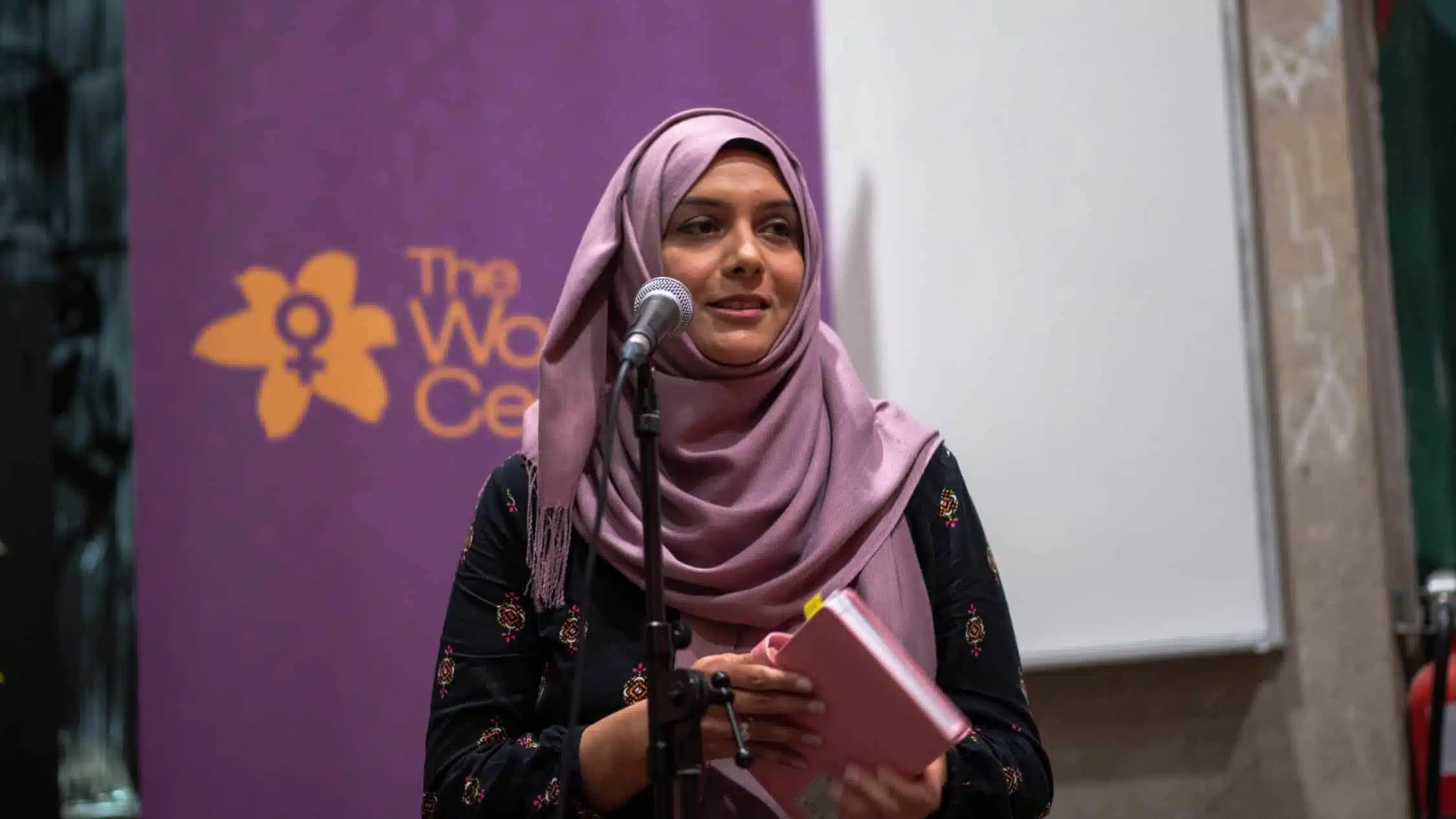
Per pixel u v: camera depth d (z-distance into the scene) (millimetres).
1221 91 7438
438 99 6770
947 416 7152
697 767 3844
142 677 6254
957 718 3850
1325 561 7508
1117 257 7312
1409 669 7559
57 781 5988
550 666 4656
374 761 6465
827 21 7223
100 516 6816
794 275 4863
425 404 6656
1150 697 7402
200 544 6355
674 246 4820
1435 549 7594
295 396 6512
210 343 6438
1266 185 7578
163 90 6480
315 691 6426
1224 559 7293
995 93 7305
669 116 6941
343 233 6625
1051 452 7211
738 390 4793
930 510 4805
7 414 6004
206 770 6285
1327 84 7578
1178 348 7320
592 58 6910
